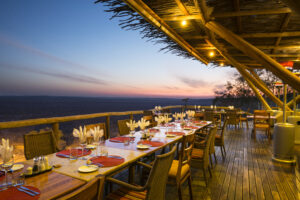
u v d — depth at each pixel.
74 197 0.85
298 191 3.01
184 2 2.86
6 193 1.26
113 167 1.80
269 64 2.94
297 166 4.13
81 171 1.67
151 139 3.11
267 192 2.97
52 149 2.73
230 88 16.25
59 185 1.40
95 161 1.95
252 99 15.36
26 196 1.23
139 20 3.40
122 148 2.51
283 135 4.30
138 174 3.63
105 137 3.48
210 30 3.59
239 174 3.69
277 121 8.32
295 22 3.20
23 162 1.94
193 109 11.54
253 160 4.54
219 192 2.97
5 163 1.51
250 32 3.73
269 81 13.67
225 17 3.22
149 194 1.55
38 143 2.60
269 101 13.25
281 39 3.85
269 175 3.64
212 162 4.36
